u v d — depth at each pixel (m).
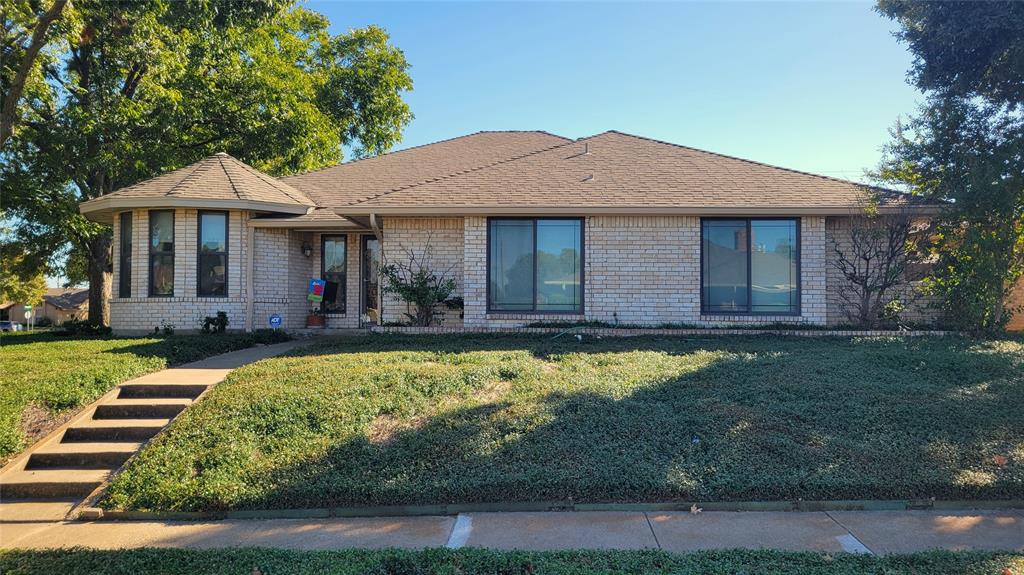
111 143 16.42
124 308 13.38
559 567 4.09
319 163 24.58
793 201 11.73
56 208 16.92
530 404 6.99
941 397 7.20
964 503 5.41
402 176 16.27
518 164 13.80
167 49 16.42
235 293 13.29
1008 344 10.07
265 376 8.21
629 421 6.53
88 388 7.93
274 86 19.75
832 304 12.16
